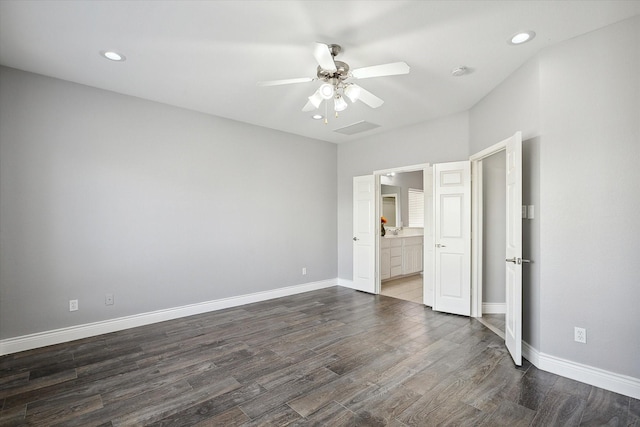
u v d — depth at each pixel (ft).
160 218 11.97
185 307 12.62
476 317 12.51
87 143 10.41
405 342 9.98
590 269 7.44
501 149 10.23
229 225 13.94
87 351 9.31
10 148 9.15
